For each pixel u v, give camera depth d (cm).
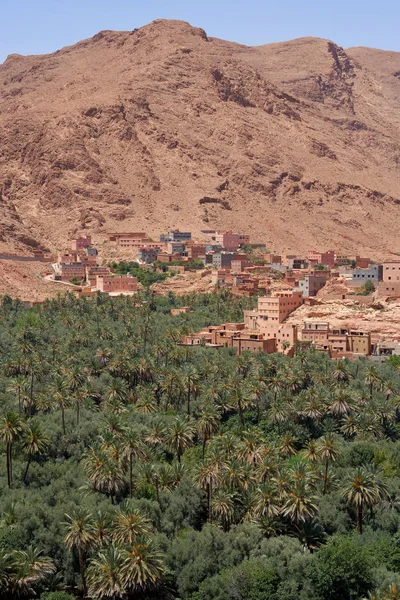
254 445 13512
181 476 13212
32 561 10512
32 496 12681
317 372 18825
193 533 11581
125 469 13138
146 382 19575
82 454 14200
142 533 10881
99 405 18050
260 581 10406
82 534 10769
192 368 18200
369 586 10525
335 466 14125
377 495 12131
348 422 16212
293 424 16412
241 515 12231
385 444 15288
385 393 18012
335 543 11081
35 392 18162
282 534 11838
